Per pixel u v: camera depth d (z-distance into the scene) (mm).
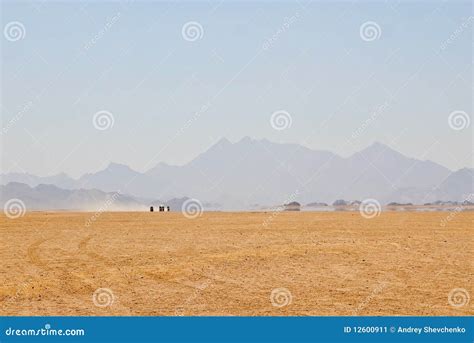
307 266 26844
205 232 43375
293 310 18766
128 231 45094
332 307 19156
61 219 60531
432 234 40938
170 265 27266
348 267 26516
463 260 28531
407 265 27094
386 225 48969
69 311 18812
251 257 29547
